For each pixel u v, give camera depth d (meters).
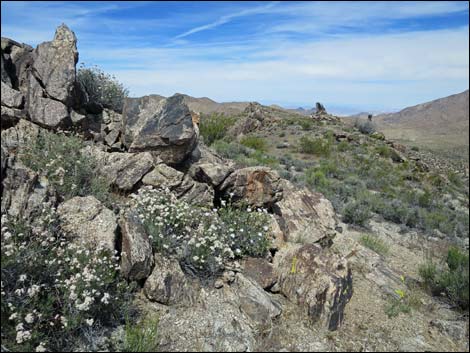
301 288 6.10
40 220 5.34
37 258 4.90
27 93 8.49
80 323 4.57
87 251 5.10
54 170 6.90
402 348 5.39
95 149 8.21
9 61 9.00
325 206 9.91
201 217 7.23
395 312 6.32
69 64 8.62
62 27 9.04
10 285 4.66
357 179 21.53
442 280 7.42
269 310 5.66
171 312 5.34
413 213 14.36
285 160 23.78
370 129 42.53
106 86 10.66
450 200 23.94
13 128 7.84
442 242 11.92
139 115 8.87
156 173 8.02
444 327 6.01
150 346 4.62
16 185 5.56
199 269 6.20
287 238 8.20
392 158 32.56
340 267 6.38
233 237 6.88
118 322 5.04
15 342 4.14
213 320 5.30
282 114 53.06
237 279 6.16
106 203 7.04
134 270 5.40
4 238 4.79
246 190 8.64
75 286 4.54
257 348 5.02
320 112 49.94
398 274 8.18
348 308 6.29
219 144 21.42
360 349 5.29
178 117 8.66
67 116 8.39
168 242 6.05
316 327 5.64
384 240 11.09
